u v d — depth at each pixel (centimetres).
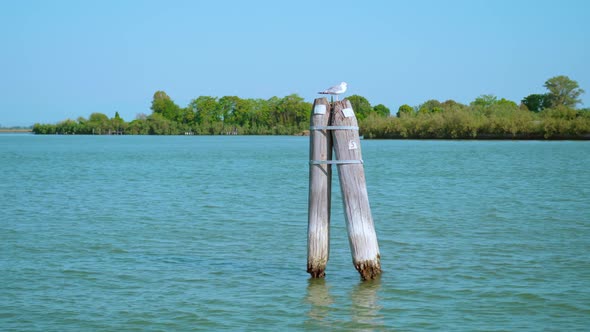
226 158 8006
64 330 1270
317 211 1509
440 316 1339
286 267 1755
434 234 2228
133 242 2122
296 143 15038
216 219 2616
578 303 1415
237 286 1561
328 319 1326
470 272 1677
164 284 1584
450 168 5600
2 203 3200
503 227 2362
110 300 1455
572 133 12738
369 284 1552
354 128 1442
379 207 2952
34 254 1928
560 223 2441
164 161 7369
